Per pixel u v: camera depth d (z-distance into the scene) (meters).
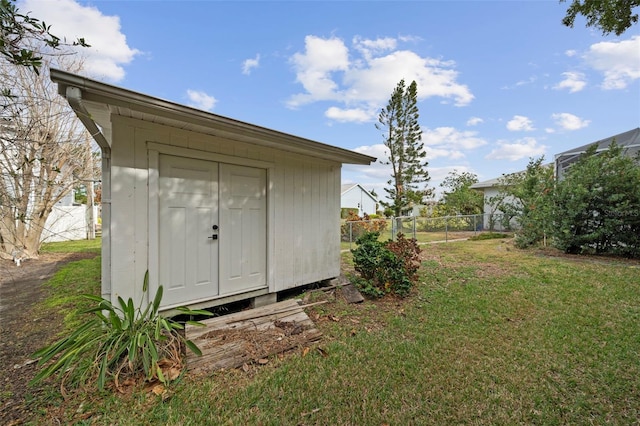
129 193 2.94
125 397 2.13
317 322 3.62
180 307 3.02
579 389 2.33
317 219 4.93
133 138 2.96
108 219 3.20
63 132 7.00
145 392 2.18
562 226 7.84
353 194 28.97
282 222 4.39
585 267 6.27
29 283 5.49
